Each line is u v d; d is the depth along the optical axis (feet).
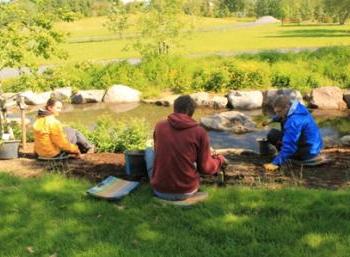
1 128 22.77
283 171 16.99
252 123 33.63
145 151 15.92
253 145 28.91
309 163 17.37
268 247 11.46
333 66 50.67
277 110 17.65
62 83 24.77
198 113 41.11
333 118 37.04
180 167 13.74
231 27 161.99
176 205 13.76
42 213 13.82
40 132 18.74
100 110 42.65
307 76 48.78
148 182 16.01
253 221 12.77
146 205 13.96
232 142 29.71
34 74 23.54
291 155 17.44
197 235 12.28
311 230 12.15
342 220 12.62
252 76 49.01
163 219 13.14
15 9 22.09
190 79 50.14
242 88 48.42
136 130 22.89
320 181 15.97
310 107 41.55
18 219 13.48
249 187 15.31
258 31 132.87
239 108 42.83
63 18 23.13
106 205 14.17
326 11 176.86
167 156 13.79
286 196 14.17
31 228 12.92
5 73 59.62
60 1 24.18
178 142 13.73
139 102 46.14
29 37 21.95
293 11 199.62
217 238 12.05
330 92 41.83
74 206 14.15
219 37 111.04
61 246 11.99
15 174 17.43
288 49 77.61
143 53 57.98
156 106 44.09
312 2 196.44
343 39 93.86
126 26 65.00
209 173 14.29
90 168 17.79
